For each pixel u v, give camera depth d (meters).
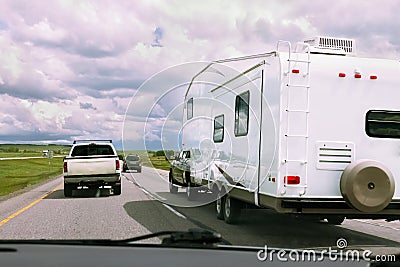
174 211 13.94
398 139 9.24
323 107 8.95
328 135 8.93
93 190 22.77
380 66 9.30
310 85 8.92
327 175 8.87
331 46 9.55
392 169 9.20
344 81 9.07
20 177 38.47
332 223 12.34
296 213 8.76
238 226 11.35
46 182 30.75
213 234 2.70
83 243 2.80
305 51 9.27
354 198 8.46
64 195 19.70
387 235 10.62
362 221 13.22
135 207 15.02
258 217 13.27
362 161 8.70
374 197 8.48
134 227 10.86
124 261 2.34
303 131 8.83
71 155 21.22
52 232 10.14
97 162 19.39
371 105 9.16
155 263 2.31
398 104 9.28
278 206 8.70
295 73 8.88
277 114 8.82
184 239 2.68
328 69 9.03
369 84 9.18
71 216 12.87
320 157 8.85
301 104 8.86
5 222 11.71
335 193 8.88
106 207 15.07
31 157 128.00
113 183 19.47
